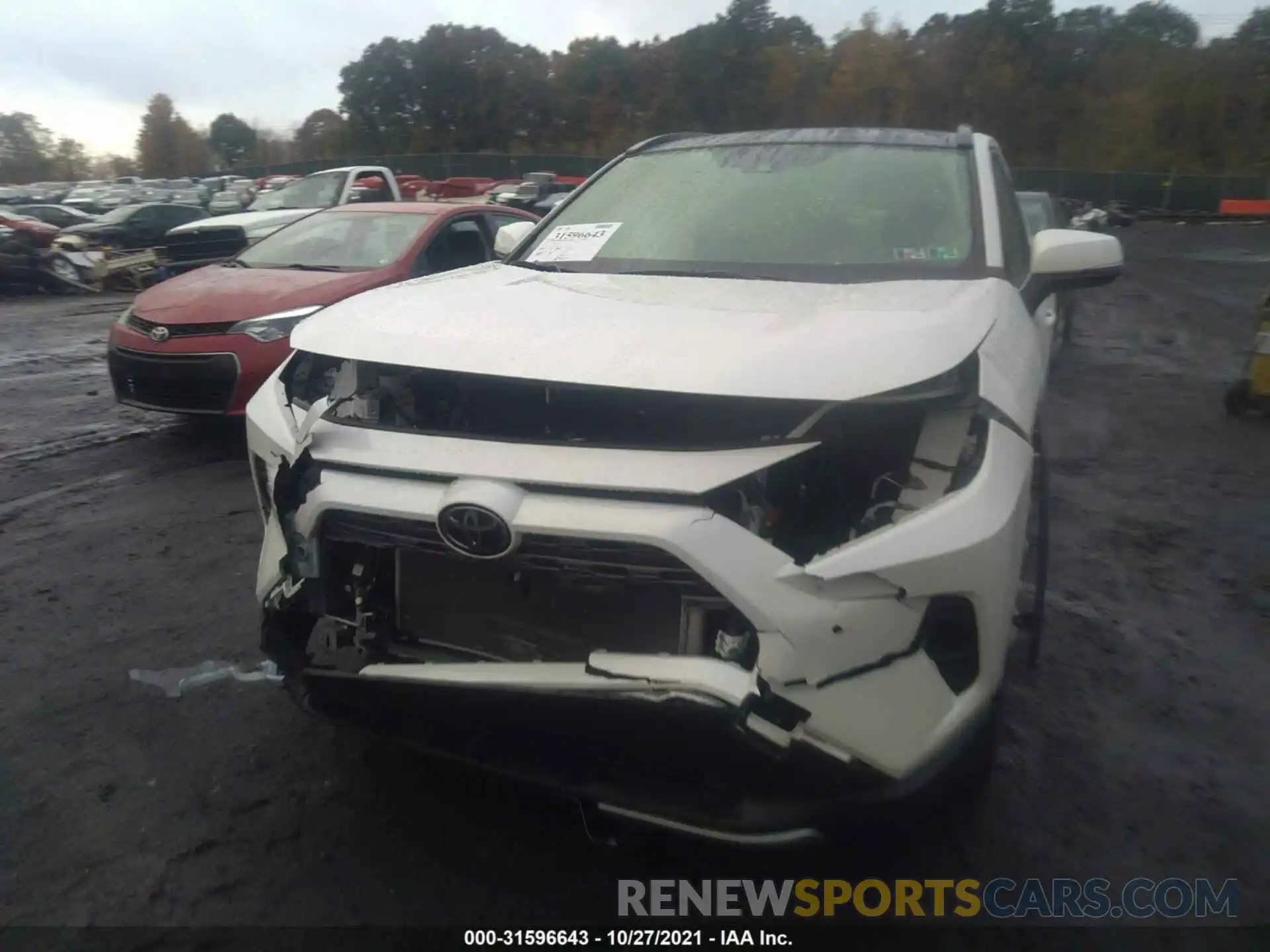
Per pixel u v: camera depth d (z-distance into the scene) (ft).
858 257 10.85
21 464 20.92
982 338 8.45
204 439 22.95
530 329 8.38
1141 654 12.76
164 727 10.93
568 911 8.29
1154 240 112.37
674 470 7.24
